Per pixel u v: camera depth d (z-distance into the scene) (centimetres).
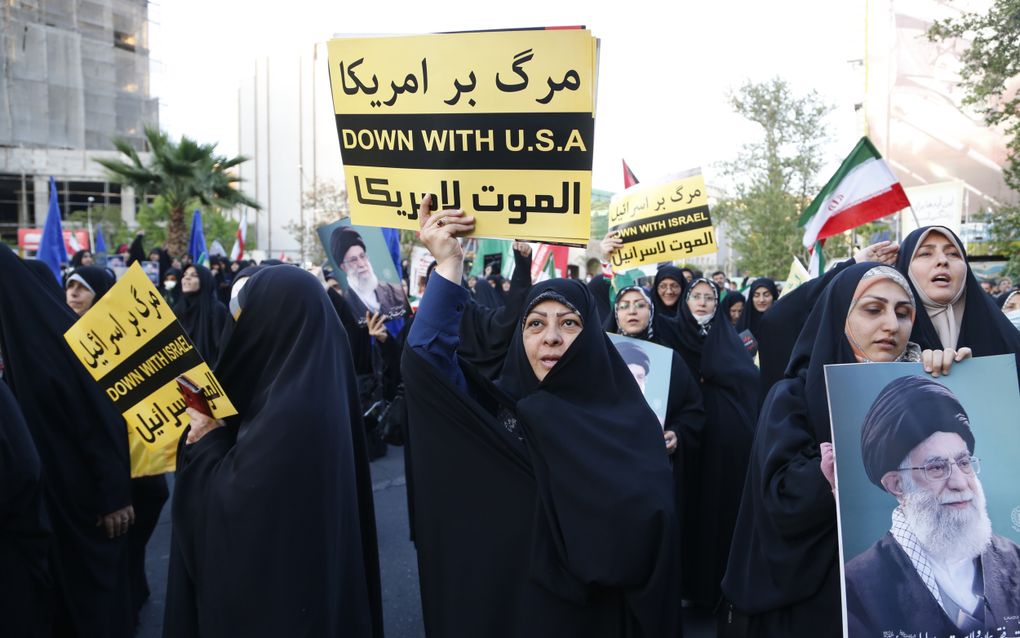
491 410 249
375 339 537
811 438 203
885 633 169
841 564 174
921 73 1780
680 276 559
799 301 343
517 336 243
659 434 227
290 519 188
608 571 195
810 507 186
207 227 3650
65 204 3725
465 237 224
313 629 188
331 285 824
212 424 214
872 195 464
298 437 192
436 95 220
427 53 220
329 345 211
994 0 1115
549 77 210
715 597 394
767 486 200
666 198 555
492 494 215
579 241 212
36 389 295
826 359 204
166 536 507
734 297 721
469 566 215
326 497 195
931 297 232
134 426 232
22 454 245
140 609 376
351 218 236
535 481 212
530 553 208
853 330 202
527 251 412
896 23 1802
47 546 263
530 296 235
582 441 209
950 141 1744
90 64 3381
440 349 226
